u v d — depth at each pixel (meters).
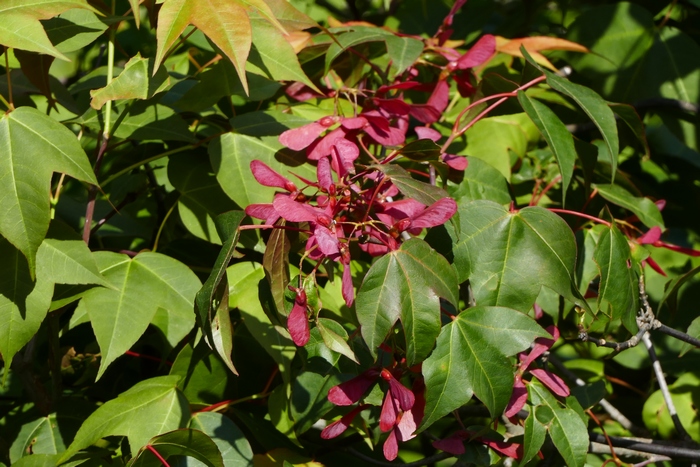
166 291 1.15
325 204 1.08
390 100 1.17
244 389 1.20
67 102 1.25
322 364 1.13
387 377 1.08
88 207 1.18
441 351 1.08
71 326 1.14
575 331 1.32
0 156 1.09
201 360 1.18
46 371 1.25
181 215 1.20
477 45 1.22
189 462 1.12
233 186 1.18
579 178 1.33
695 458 1.17
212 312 1.09
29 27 1.09
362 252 1.22
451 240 1.11
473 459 1.11
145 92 1.13
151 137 1.18
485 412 1.20
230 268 1.18
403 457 1.25
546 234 1.11
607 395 1.33
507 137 1.29
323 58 1.27
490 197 1.21
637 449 1.19
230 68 1.20
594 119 1.14
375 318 1.06
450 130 1.31
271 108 1.26
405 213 1.09
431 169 1.16
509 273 1.11
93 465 1.12
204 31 1.09
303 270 1.20
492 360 1.09
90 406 1.18
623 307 1.13
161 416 1.13
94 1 1.17
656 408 1.29
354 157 1.10
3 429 1.22
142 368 1.27
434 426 1.26
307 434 1.20
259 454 1.17
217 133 1.21
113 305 1.13
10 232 1.09
